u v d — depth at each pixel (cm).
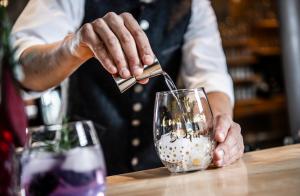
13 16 179
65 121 67
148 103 106
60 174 41
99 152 44
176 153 62
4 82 42
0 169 42
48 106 100
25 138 43
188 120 62
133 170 104
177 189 54
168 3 109
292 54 340
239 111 405
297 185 49
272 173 57
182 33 110
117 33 64
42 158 42
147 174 66
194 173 62
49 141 43
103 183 44
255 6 418
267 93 418
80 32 68
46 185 41
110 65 63
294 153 70
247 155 74
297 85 340
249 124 417
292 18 339
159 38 107
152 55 63
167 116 62
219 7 406
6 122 42
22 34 94
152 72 64
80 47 71
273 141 417
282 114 420
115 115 106
